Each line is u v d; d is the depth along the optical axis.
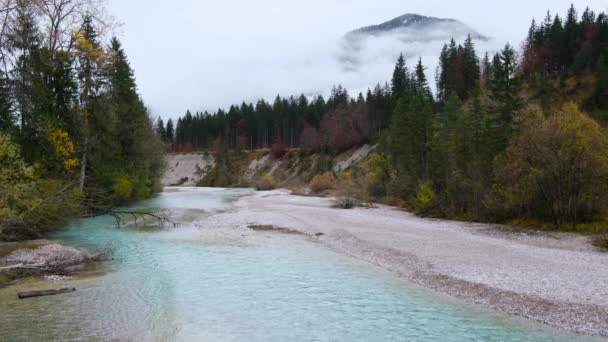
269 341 10.12
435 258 18.45
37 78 26.75
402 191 47.19
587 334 10.52
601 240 20.33
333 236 25.20
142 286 14.53
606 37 74.75
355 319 11.67
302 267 17.80
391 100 93.56
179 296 13.55
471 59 82.56
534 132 26.56
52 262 17.25
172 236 25.02
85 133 32.19
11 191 18.55
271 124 138.62
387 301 13.28
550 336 10.47
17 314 11.59
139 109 45.31
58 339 9.88
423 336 10.48
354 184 52.16
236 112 147.75
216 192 77.00
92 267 17.27
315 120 131.50
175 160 136.25
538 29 94.44
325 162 92.38
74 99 31.88
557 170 25.42
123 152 42.56
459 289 14.34
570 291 13.37
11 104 25.19
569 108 26.58
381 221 31.05
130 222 30.64
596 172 24.34
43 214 22.19
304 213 36.78
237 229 28.42
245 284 15.07
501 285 14.27
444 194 35.81
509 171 27.94
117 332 10.46
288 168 107.62
